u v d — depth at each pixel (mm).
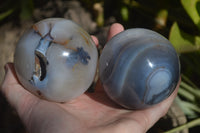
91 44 206
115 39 204
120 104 203
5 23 378
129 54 188
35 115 186
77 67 193
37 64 189
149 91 186
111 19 365
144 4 344
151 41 192
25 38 197
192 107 276
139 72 184
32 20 372
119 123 181
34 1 386
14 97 204
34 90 198
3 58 349
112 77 193
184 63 311
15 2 381
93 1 347
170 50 194
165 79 186
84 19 365
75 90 199
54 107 186
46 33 194
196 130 291
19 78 202
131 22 353
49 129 172
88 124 183
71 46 192
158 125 286
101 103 219
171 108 285
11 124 318
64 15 367
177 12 324
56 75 189
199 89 284
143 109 203
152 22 344
